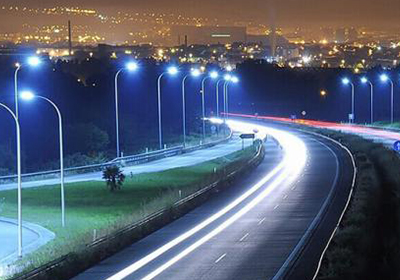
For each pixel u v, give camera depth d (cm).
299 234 7200
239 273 5553
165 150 16812
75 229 7906
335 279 4812
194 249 6644
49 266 5481
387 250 6400
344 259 5347
